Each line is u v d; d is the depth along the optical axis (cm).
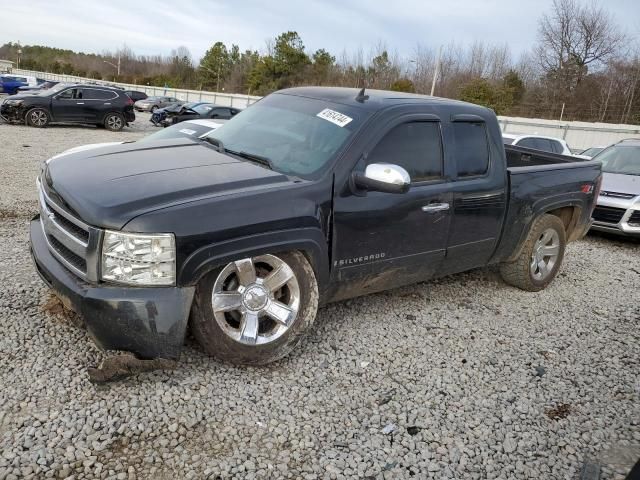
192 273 304
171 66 10031
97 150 409
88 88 2091
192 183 329
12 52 14025
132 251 292
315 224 351
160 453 269
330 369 365
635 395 374
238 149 416
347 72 6372
